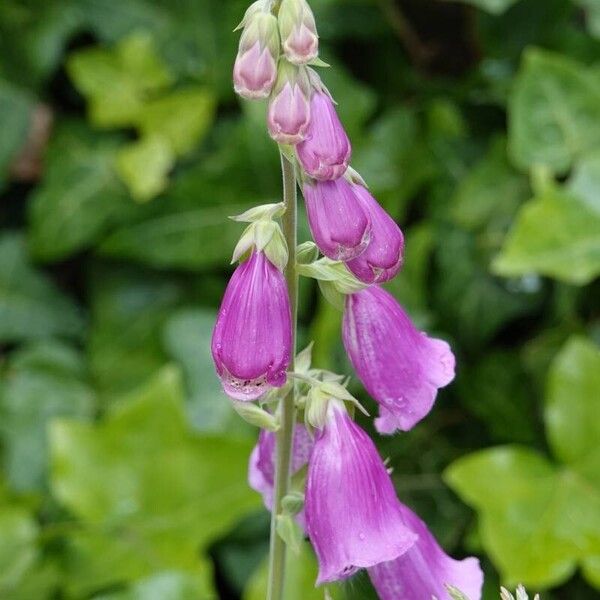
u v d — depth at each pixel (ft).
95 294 3.63
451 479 3.04
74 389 3.57
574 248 3.14
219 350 2.16
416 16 3.61
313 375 2.27
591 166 3.21
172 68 3.68
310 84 2.11
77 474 3.10
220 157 3.50
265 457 2.36
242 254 2.18
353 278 2.21
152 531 3.08
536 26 3.65
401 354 2.23
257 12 2.10
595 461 3.03
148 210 3.56
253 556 3.28
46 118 3.76
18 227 3.90
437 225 3.55
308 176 2.13
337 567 2.17
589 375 3.05
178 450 3.12
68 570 3.07
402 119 3.58
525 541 2.98
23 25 3.67
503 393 3.47
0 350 3.85
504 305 3.51
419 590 2.28
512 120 3.42
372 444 2.21
